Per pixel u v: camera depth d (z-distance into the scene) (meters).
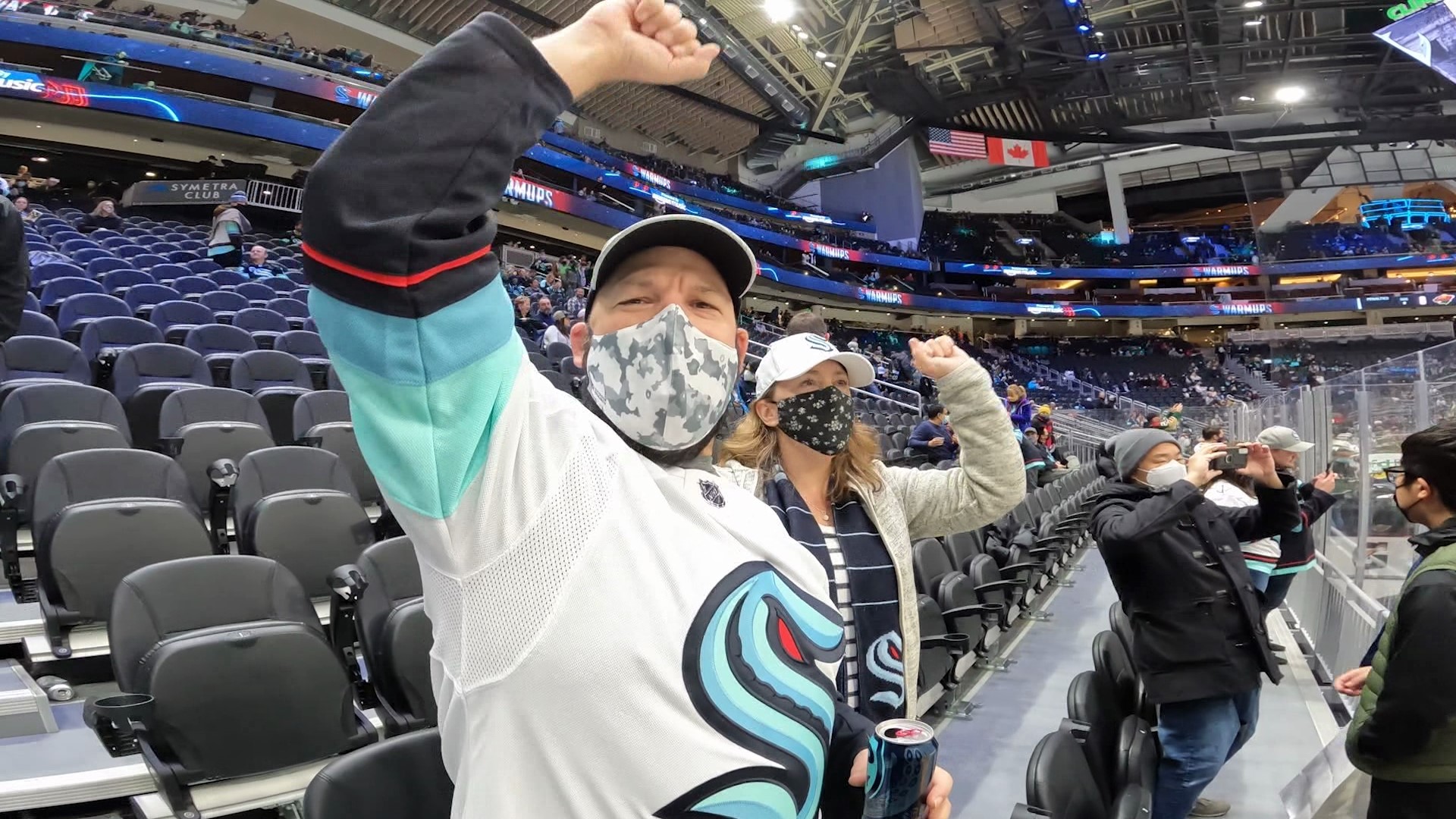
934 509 1.78
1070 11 24.58
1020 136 34.16
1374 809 1.93
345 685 2.25
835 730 0.99
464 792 0.67
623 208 24.72
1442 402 3.76
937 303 34.50
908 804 0.82
